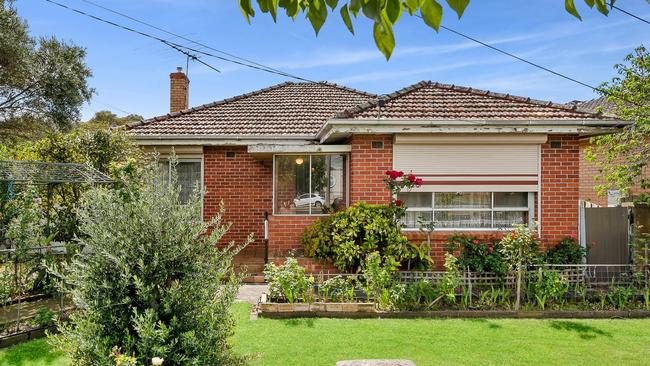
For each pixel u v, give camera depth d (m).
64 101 17.39
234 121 14.37
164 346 4.41
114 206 4.86
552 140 10.77
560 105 11.33
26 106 17.27
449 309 8.26
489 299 8.52
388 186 10.05
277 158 11.43
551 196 10.74
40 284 8.50
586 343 6.80
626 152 12.68
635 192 14.91
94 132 11.02
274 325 7.53
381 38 2.01
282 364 5.93
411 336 7.04
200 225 5.10
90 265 4.73
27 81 17.00
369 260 8.50
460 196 10.80
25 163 8.70
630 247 10.22
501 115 10.72
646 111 11.89
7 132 17.70
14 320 7.29
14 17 16.39
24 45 16.73
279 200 11.41
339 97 16.77
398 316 8.01
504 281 8.92
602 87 13.16
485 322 7.77
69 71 17.14
